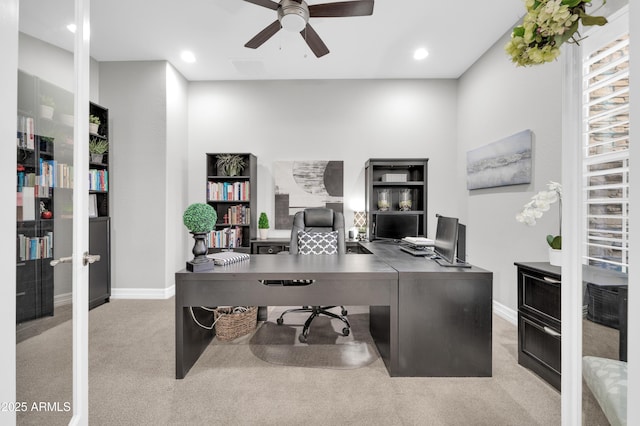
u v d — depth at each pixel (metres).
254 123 4.39
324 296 2.02
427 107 4.34
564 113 1.02
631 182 0.66
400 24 3.04
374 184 4.14
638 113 0.65
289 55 3.67
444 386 1.94
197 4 2.77
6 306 0.93
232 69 4.04
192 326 2.19
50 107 1.27
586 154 1.40
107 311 3.33
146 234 3.81
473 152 3.73
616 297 1.06
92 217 3.47
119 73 3.80
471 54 3.62
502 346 2.52
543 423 1.63
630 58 0.66
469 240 3.91
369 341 2.60
